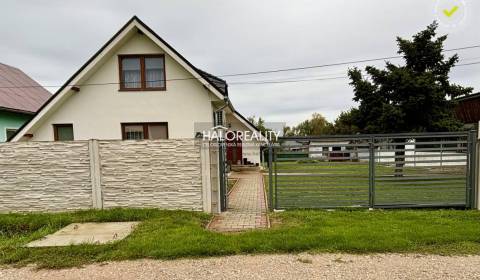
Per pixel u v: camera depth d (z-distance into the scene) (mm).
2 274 3238
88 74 9719
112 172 5934
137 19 9305
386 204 5926
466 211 5527
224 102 10273
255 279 2945
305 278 2936
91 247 3891
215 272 3139
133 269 3268
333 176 6016
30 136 9914
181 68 9867
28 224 5309
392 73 11695
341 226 4539
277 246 3742
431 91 11125
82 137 9922
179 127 9906
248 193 8586
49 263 3465
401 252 3553
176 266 3320
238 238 4059
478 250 3568
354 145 5934
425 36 11797
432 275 2943
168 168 5895
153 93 9906
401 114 11297
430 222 4723
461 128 11367
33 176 5996
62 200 6008
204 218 5477
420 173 7012
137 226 4863
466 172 5863
